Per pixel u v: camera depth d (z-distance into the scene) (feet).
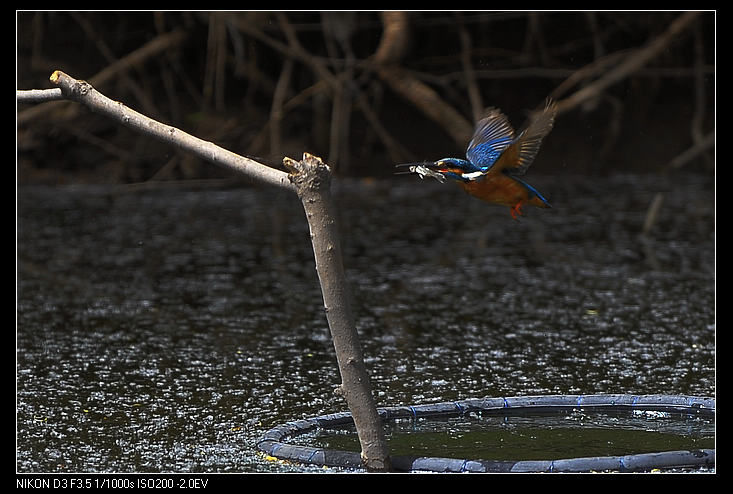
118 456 20.44
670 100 74.95
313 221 18.86
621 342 30.42
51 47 71.10
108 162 69.05
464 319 33.68
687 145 72.90
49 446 21.20
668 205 58.03
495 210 58.49
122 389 25.86
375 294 37.63
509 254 45.34
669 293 36.94
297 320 33.68
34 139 68.28
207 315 34.35
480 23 74.95
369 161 72.18
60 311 34.81
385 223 54.13
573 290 37.81
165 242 48.26
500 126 20.27
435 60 72.74
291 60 68.44
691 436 21.30
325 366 28.17
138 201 62.13
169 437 21.80
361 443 19.26
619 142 73.15
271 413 23.75
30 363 28.43
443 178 18.89
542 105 73.00
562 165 71.87
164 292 37.88
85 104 21.09
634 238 48.62
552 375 26.99
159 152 69.26
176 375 27.22
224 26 68.54
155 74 72.02
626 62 67.56
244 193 65.62
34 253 45.34
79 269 41.96
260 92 72.74
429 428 22.09
